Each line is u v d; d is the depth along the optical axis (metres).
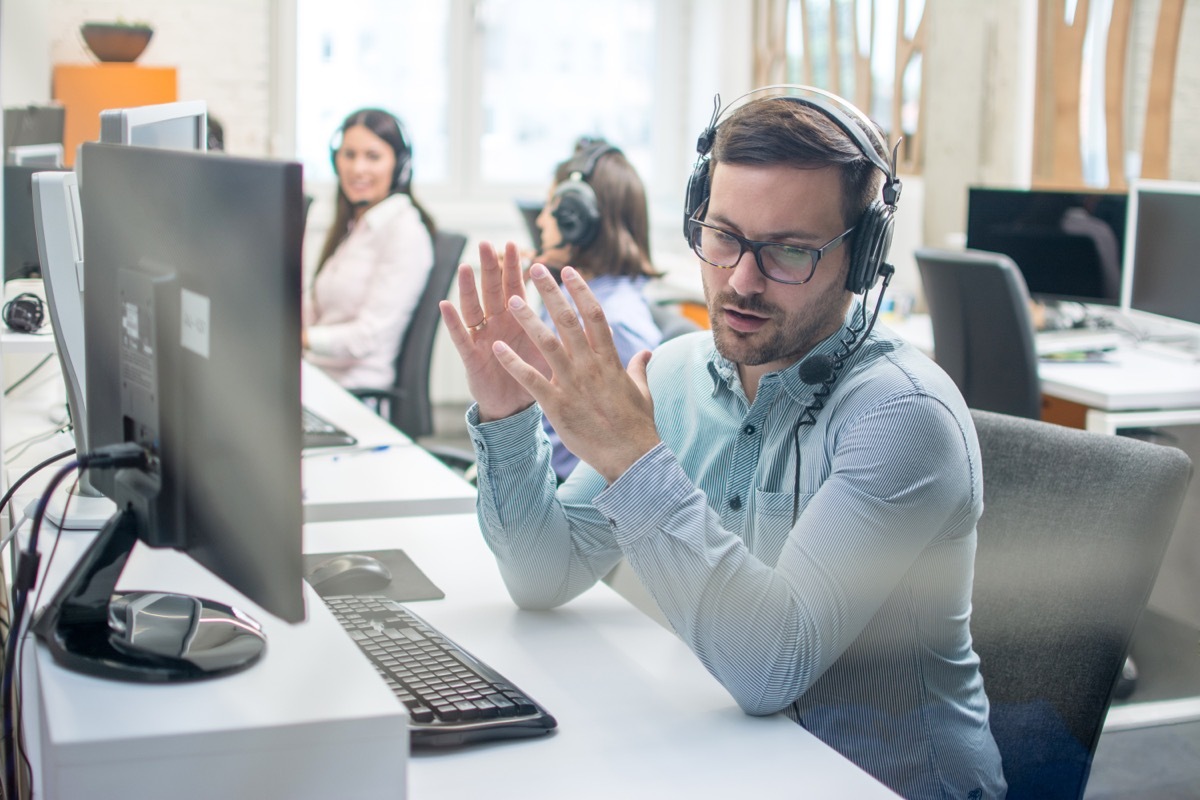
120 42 4.31
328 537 1.56
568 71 5.72
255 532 0.86
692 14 5.81
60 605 0.94
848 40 4.87
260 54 5.15
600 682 1.12
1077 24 3.80
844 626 1.06
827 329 1.20
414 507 1.71
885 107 4.68
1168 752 2.30
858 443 1.11
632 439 1.06
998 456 1.35
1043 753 1.27
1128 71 3.68
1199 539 3.04
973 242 3.63
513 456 1.24
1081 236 3.42
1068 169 3.88
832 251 1.13
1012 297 2.83
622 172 2.24
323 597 1.27
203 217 0.87
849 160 1.11
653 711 1.07
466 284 1.20
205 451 0.90
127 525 0.98
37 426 2.11
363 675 0.90
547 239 2.30
